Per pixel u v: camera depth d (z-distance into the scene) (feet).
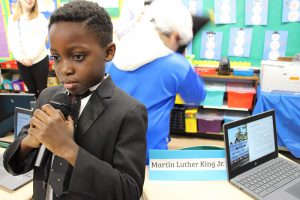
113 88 2.30
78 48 1.86
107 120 2.15
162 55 4.11
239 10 9.52
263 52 9.73
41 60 10.11
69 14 1.86
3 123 4.84
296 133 8.28
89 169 1.90
